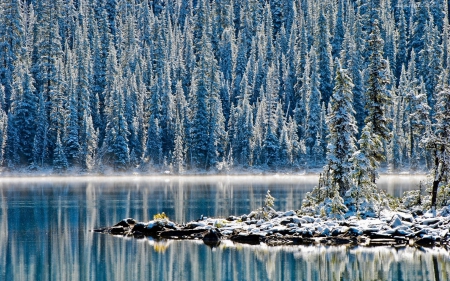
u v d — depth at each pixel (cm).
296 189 9262
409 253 3944
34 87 14025
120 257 3934
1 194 8488
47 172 13225
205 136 13812
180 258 3875
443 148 5169
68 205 6831
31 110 13550
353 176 5178
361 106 14025
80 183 11288
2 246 4297
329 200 5131
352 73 14262
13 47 15500
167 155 14275
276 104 15988
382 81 6281
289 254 3953
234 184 10775
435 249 4047
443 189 5284
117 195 8256
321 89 15762
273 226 4619
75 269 3631
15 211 6250
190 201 7262
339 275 3450
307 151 14150
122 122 13812
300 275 3459
